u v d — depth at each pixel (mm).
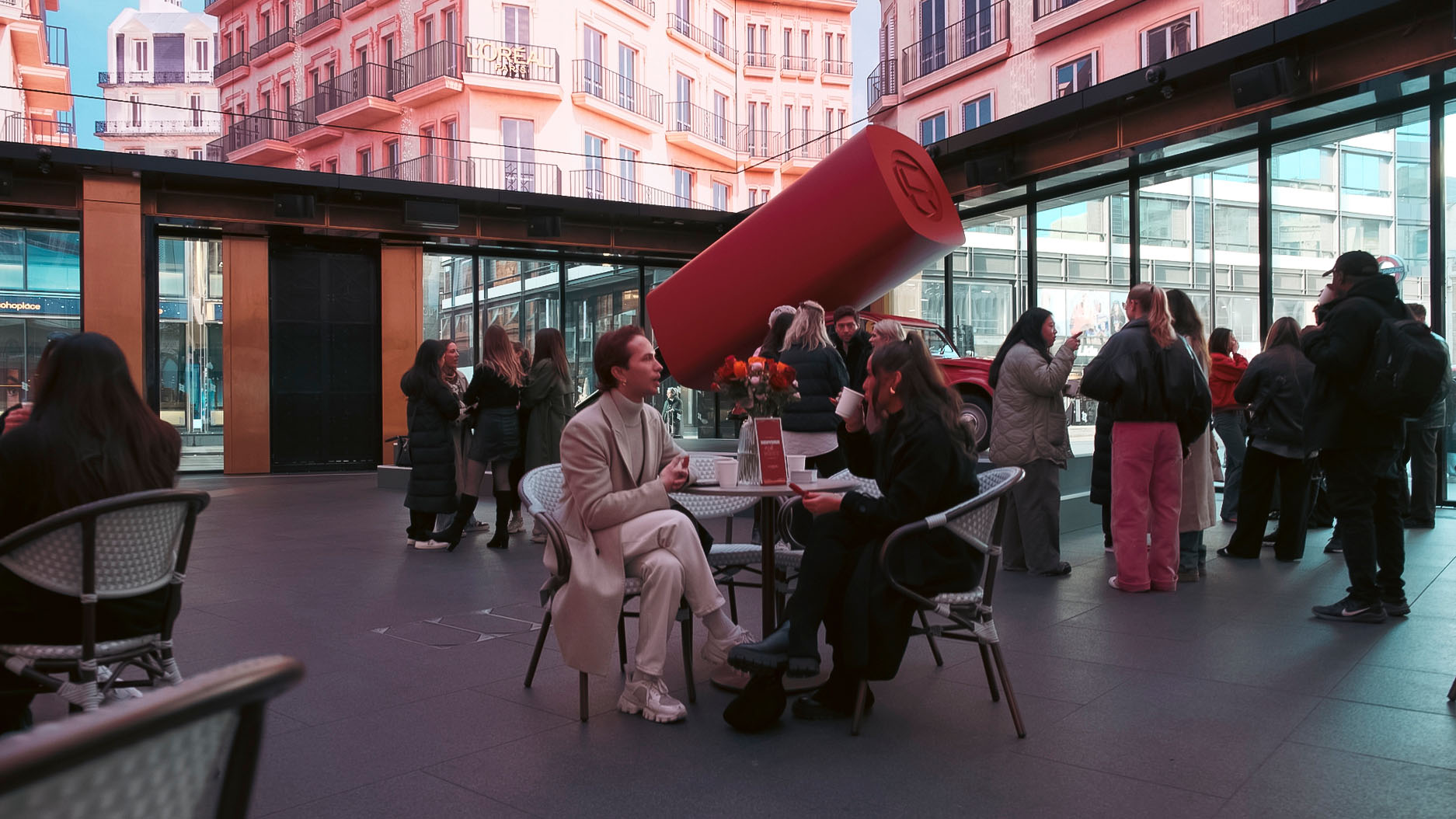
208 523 8266
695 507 4219
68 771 741
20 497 2289
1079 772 2600
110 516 2277
